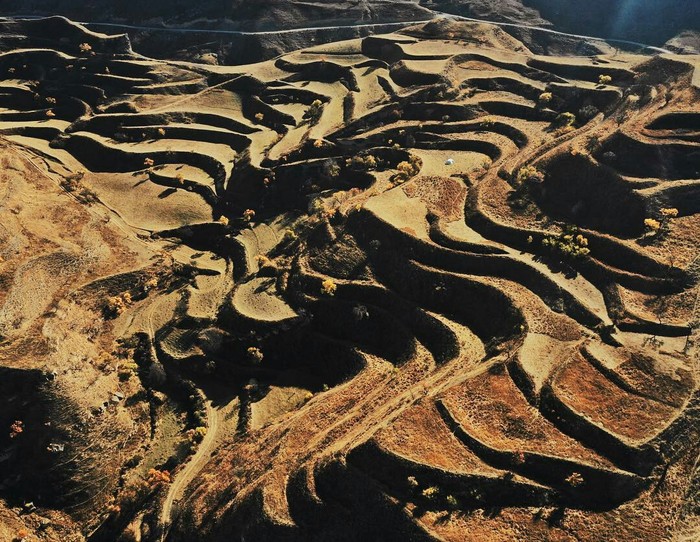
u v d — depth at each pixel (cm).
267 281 12412
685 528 7169
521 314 9794
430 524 7431
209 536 8388
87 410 10188
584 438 7975
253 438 9794
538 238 11181
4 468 9581
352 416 9062
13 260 11681
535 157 13000
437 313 10544
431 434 8269
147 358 11638
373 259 11619
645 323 9444
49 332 10775
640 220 11012
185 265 13425
